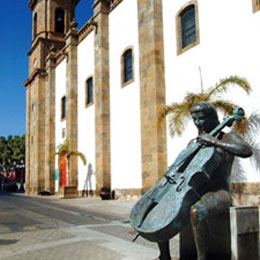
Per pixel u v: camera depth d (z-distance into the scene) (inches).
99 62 924.0
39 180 1403.8
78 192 1054.4
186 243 147.9
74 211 598.5
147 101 709.3
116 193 836.6
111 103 893.2
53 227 404.8
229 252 130.6
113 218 488.1
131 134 792.9
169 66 683.4
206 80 588.4
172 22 685.3
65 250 267.3
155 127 672.4
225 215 129.5
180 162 139.4
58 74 1317.7
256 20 504.7
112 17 918.4
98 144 904.3
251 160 480.1
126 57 856.3
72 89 1118.4
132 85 800.3
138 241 304.5
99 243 295.4
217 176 134.3
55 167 1300.4
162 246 144.9
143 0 746.2
